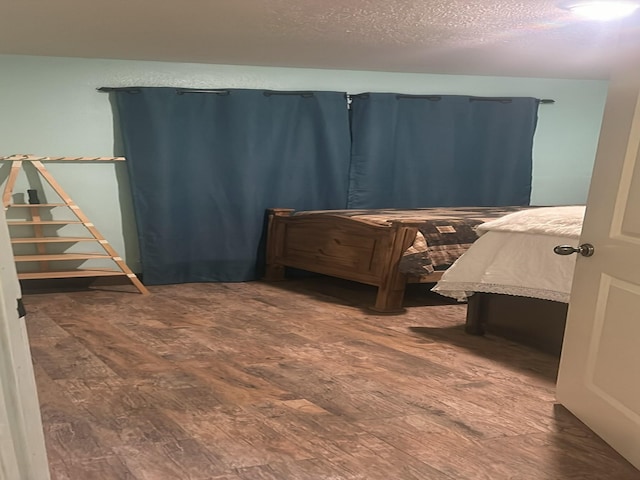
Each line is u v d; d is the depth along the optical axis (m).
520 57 4.12
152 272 4.38
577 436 2.03
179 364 2.68
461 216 4.14
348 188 4.88
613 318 1.92
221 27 3.14
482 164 5.20
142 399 2.27
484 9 2.73
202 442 1.92
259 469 1.75
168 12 2.81
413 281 3.79
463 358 2.86
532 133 5.31
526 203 5.39
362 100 4.78
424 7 2.70
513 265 2.94
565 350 2.24
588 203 2.10
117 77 4.22
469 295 3.27
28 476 0.96
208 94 4.36
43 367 2.61
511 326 3.15
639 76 1.82
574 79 5.48
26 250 4.10
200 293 4.19
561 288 2.72
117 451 1.84
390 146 4.89
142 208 4.28
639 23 1.82
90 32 3.26
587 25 3.06
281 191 4.69
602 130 2.02
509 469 1.80
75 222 4.00
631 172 1.84
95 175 4.25
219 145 4.45
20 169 4.04
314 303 3.96
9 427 0.91
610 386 1.93
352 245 3.97
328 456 1.85
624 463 1.84
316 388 2.42
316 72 4.73
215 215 4.51
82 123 4.17
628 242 1.83
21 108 4.01
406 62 4.36
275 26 3.12
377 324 3.46
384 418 2.14
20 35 3.32
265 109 4.52
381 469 1.78
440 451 1.90
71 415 2.11
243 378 2.52
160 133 4.24
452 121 5.05
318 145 4.73
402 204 5.01
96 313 3.57
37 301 3.87
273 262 4.62
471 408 2.25
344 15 2.87
